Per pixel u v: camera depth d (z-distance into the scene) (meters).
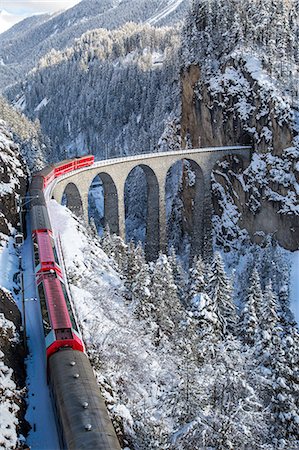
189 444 26.47
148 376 36.84
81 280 46.19
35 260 41.91
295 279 87.19
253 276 53.56
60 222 56.94
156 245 98.69
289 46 109.12
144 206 138.38
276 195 96.25
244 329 48.94
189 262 110.69
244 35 112.88
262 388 37.09
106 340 36.31
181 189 125.25
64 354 27.27
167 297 49.31
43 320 32.16
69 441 20.94
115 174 83.69
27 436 24.75
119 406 29.03
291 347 41.31
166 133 138.25
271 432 36.81
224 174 109.44
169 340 46.16
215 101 111.31
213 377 33.09
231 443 26.66
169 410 30.98
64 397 23.59
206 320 45.56
